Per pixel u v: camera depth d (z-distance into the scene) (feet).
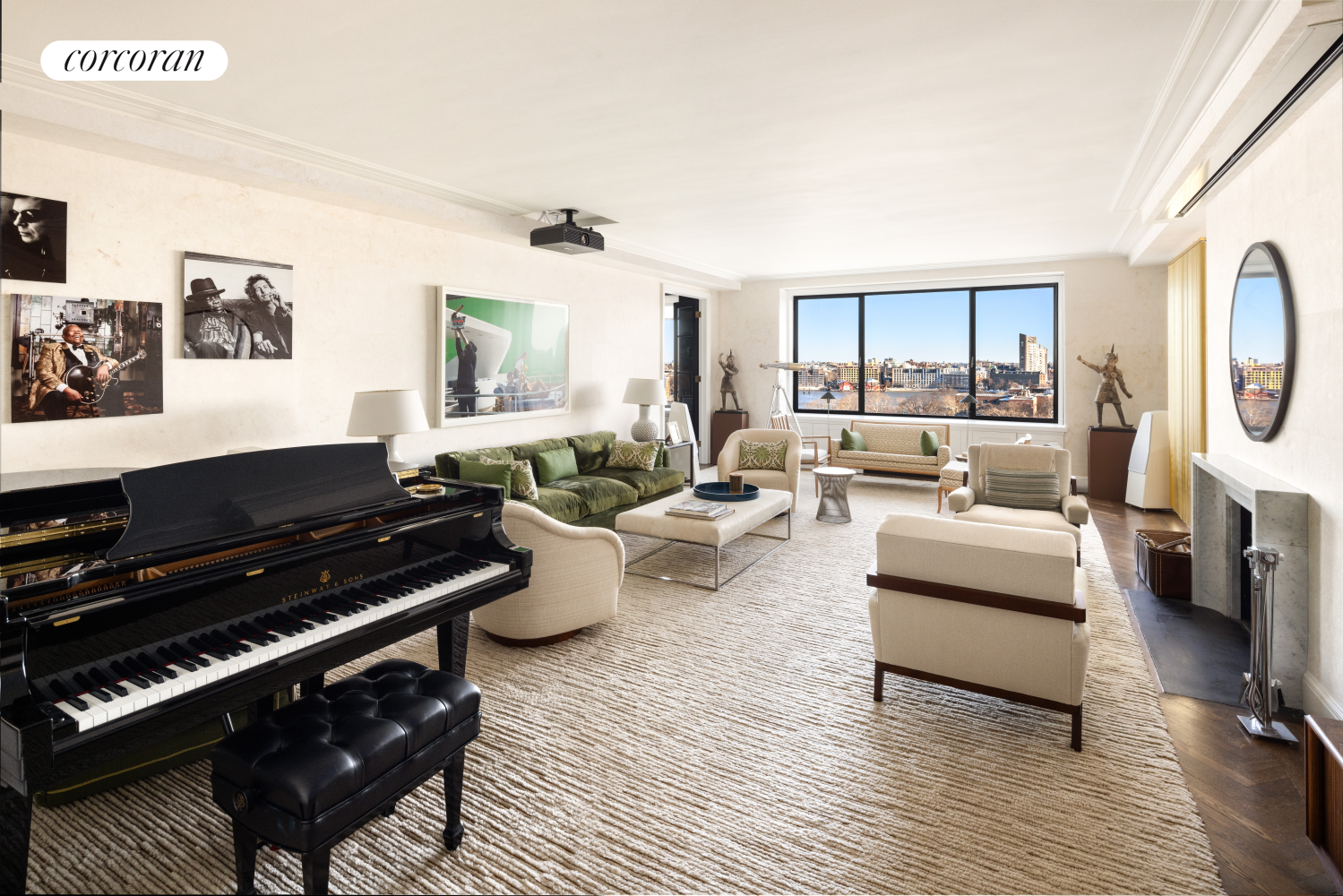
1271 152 10.56
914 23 8.16
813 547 17.25
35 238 10.25
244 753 5.34
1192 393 19.11
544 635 10.93
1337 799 5.77
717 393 32.73
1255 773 7.66
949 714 9.00
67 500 7.06
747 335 32.07
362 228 15.37
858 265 27.50
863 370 30.78
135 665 5.38
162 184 11.78
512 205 16.94
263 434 13.51
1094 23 8.20
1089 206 17.46
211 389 12.62
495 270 19.10
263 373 13.46
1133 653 11.00
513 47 8.64
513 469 16.38
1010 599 8.07
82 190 10.77
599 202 16.75
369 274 15.56
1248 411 11.56
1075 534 14.05
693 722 8.79
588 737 8.44
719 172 14.21
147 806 7.17
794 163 13.62
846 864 6.22
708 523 13.99
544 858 6.32
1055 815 6.88
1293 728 8.64
